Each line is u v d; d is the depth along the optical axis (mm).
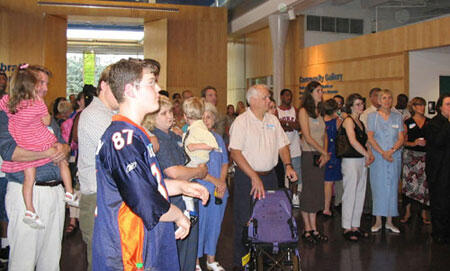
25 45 12352
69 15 12562
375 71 10453
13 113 2490
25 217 2553
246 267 3539
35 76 2537
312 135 4676
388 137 4984
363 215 6020
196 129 3230
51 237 2803
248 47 16516
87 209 2484
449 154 4617
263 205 3445
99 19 13016
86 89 4574
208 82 13508
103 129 2412
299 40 13328
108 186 1573
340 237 4914
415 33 9234
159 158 2553
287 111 6125
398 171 5078
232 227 5422
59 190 2822
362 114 5887
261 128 3594
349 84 11352
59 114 6578
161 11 12867
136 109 1632
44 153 2562
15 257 2643
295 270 3330
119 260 1579
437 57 9711
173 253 1715
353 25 13680
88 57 21656
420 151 5441
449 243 4645
